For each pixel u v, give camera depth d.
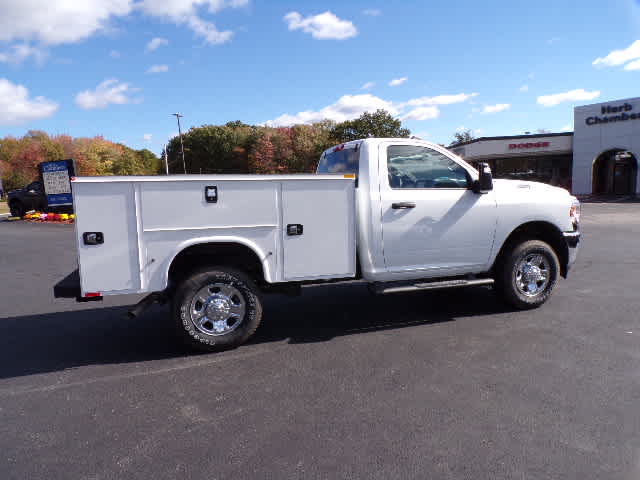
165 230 3.84
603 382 3.37
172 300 4.09
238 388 3.44
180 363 3.98
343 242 4.36
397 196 4.63
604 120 31.17
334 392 3.32
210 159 80.56
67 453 2.62
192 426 2.89
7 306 6.18
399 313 5.37
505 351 4.04
